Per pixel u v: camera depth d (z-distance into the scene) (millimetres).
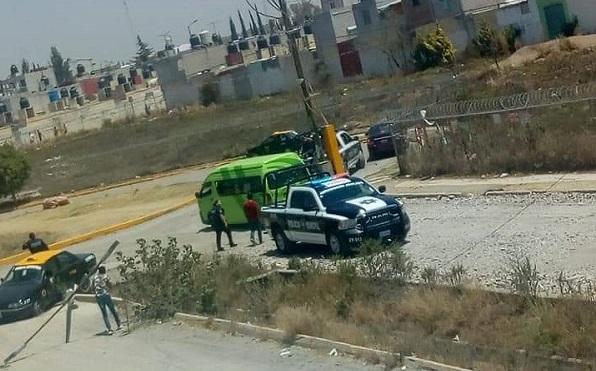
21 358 19344
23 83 180375
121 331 19797
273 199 29844
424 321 15078
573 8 58500
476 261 18938
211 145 58625
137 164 60125
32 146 83312
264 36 106125
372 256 18844
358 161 37312
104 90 133500
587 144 25344
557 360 11844
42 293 25156
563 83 39219
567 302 13555
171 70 88062
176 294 20422
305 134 42188
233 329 17562
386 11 69875
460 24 64625
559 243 18750
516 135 27766
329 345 14883
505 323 13812
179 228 35594
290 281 19891
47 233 42000
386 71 70188
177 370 15508
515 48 59500
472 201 25219
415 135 31828
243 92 80562
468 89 44062
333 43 73062
